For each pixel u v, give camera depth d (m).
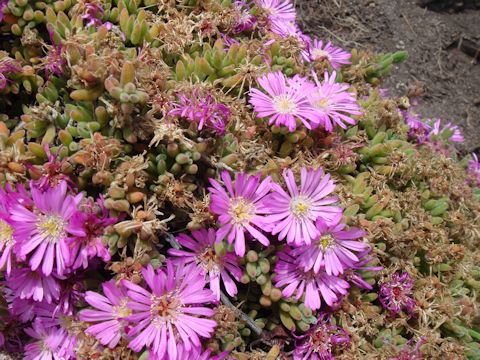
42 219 0.23
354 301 0.27
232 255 0.25
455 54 0.49
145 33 0.29
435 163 0.33
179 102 0.26
